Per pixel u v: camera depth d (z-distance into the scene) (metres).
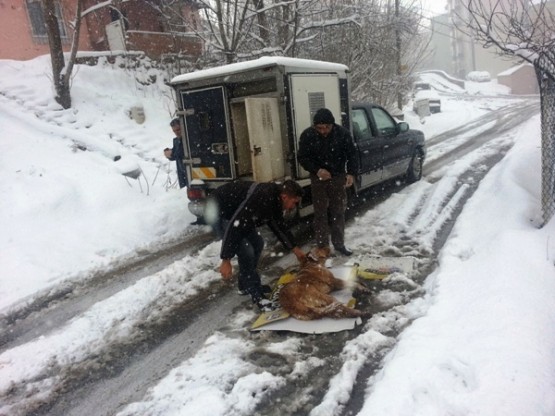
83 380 3.46
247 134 6.10
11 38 14.57
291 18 12.12
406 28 16.45
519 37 5.59
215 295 4.80
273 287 4.79
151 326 4.22
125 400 3.16
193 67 15.27
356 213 7.27
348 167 5.39
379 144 7.69
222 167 6.01
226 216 4.16
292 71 5.74
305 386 3.13
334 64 6.70
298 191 4.01
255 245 4.45
